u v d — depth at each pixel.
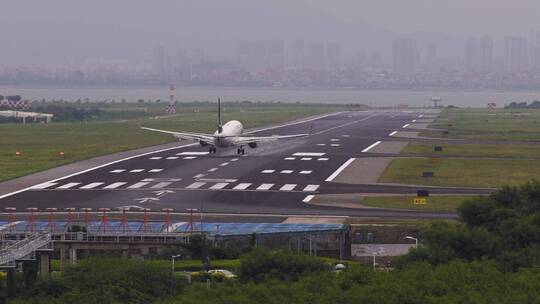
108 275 175.25
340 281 178.12
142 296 170.25
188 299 165.75
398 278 181.00
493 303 168.00
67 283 174.75
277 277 184.62
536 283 178.38
